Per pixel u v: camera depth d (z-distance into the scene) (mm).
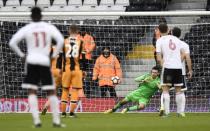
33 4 71938
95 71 50531
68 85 38062
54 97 26109
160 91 46562
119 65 50656
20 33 25891
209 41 55562
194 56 55219
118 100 50438
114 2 70875
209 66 54469
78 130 24375
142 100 44406
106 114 43969
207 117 38406
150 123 30281
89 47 49719
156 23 62938
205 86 53312
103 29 55875
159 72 43781
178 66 37844
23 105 49500
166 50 37688
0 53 52875
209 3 70562
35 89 26266
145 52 55875
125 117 38312
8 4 71938
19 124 30078
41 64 25703
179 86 39250
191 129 25219
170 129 25172
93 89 52719
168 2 70938
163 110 40156
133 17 63312
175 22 65812
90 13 46719
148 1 70625
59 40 25969
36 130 24562
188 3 70625
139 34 56625
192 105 51094
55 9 71250
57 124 26328
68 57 37406
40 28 25844
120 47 56125
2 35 53688
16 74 52969
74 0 71625
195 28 55812
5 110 49438
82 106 49562
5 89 51438
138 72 55875
